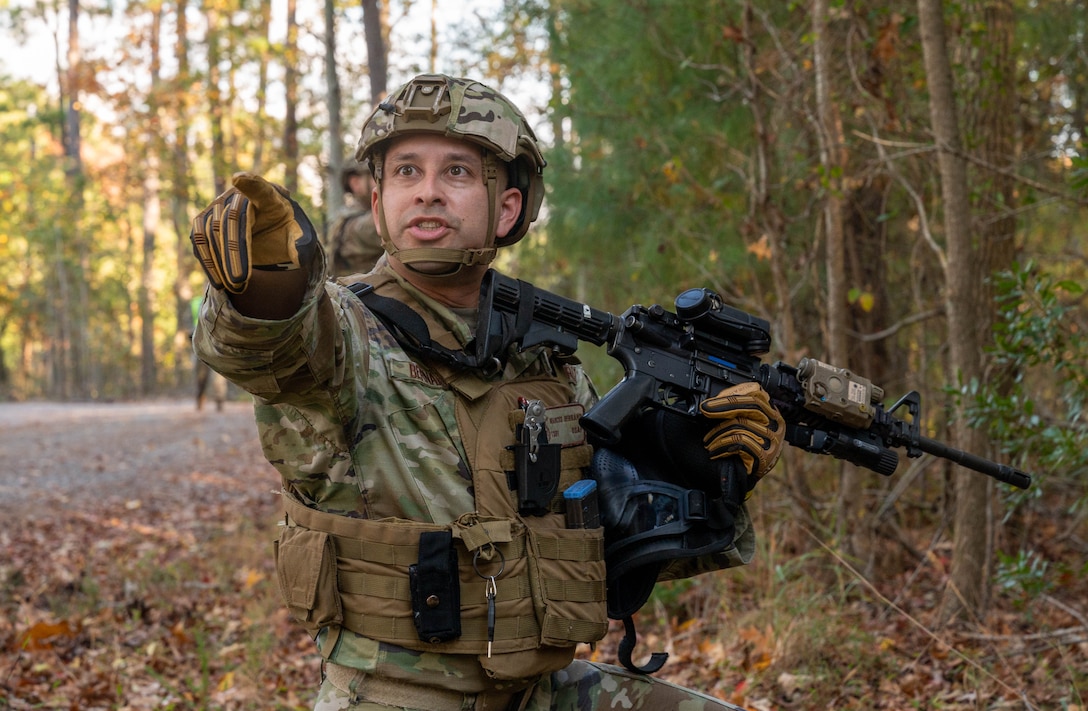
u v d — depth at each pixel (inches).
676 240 259.9
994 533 186.9
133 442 542.0
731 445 79.1
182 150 804.6
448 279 73.9
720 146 247.8
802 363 88.3
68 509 342.3
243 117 839.7
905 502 236.7
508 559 71.4
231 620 207.6
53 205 1362.0
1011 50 212.5
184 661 184.7
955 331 182.4
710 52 249.1
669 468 81.9
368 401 69.3
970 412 167.2
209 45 767.1
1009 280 161.5
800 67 224.4
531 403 74.0
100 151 1478.8
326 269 58.6
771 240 217.3
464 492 71.3
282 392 62.7
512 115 75.6
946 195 183.3
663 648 180.5
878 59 211.5
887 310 256.7
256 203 54.6
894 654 167.9
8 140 1437.0
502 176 76.0
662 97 262.4
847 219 247.6
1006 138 209.5
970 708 143.8
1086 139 226.2
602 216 276.2
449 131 71.8
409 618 68.7
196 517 325.7
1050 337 156.5
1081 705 135.9
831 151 203.2
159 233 1576.0
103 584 234.8
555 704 83.0
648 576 82.5
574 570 73.9
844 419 89.4
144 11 813.2
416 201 72.3
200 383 756.0
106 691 166.4
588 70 263.9
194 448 503.8
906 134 222.5
